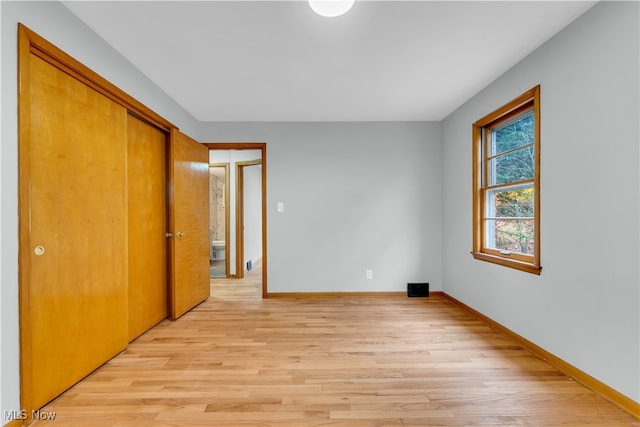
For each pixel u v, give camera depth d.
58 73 1.72
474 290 3.12
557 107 2.02
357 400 1.69
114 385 1.85
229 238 5.11
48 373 1.65
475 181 3.09
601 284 1.73
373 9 1.76
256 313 3.23
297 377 1.94
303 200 3.87
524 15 1.83
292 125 3.87
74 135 1.83
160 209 2.98
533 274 2.27
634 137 1.54
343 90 2.94
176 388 1.82
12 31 1.42
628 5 1.56
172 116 3.10
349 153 3.88
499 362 2.12
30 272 1.51
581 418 1.54
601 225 1.72
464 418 1.54
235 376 1.95
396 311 3.28
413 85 2.84
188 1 1.69
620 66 1.61
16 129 1.44
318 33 2.01
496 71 2.57
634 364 1.56
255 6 1.74
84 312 1.91
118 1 1.68
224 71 2.54
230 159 5.11
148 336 2.62
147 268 2.75
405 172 3.89
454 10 1.78
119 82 2.24
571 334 1.93
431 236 3.89
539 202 2.20
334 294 3.87
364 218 3.88
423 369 2.03
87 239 1.94
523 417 1.55
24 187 1.47
